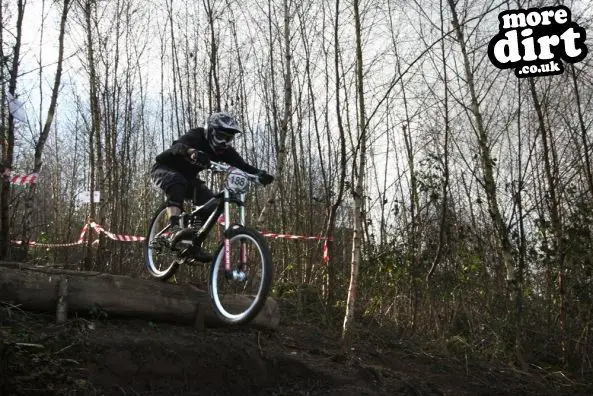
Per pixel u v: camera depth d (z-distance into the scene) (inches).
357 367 227.8
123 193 432.1
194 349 194.2
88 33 392.5
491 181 313.9
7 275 181.2
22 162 456.4
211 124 193.0
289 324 266.4
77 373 168.1
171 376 185.9
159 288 204.4
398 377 232.7
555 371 304.8
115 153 426.0
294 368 210.2
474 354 298.4
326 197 389.4
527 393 267.3
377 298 327.9
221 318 174.1
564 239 329.1
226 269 173.3
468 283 343.6
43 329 177.9
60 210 609.0
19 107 250.1
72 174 652.1
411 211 347.3
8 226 258.4
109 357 177.2
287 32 362.0
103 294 192.5
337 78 292.2
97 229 348.2
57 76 287.3
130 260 371.2
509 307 328.5
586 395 283.7
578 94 327.9
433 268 319.3
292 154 415.5
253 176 191.3
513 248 357.7
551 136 350.3
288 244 389.7
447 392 243.9
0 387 145.0
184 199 211.0
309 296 324.8
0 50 258.2
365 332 283.7
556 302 352.2
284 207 412.8
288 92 356.2
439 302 328.5
